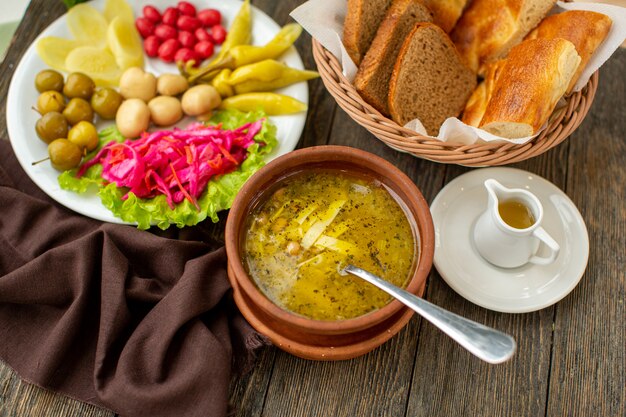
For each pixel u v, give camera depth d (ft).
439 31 2.31
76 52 2.52
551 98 2.13
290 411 2.02
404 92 2.26
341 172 2.06
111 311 1.99
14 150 2.33
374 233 2.00
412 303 1.80
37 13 2.71
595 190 2.32
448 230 2.20
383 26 2.29
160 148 2.26
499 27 2.35
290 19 2.70
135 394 1.90
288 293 1.94
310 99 2.52
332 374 2.06
